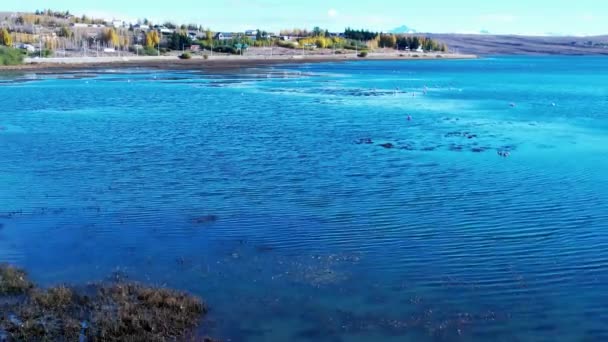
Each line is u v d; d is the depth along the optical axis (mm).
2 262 18594
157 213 23672
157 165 32469
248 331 14492
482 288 16875
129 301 15641
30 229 21766
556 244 20266
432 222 22531
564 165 32812
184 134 43125
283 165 32594
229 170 31266
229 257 19109
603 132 45156
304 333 14438
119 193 26641
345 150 37094
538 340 14227
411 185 28172
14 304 15555
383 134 43562
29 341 13812
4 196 26062
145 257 19172
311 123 49188
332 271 17984
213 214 23562
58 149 37031
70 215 23422
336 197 26016
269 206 24625
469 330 14633
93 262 18750
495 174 30547
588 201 25375
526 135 43594
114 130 44875
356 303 15953
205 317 15141
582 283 17250
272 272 17938
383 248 19859
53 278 17500
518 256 19203
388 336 14336
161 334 14188
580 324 14984
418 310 15586
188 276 17656
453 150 37344
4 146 37875
